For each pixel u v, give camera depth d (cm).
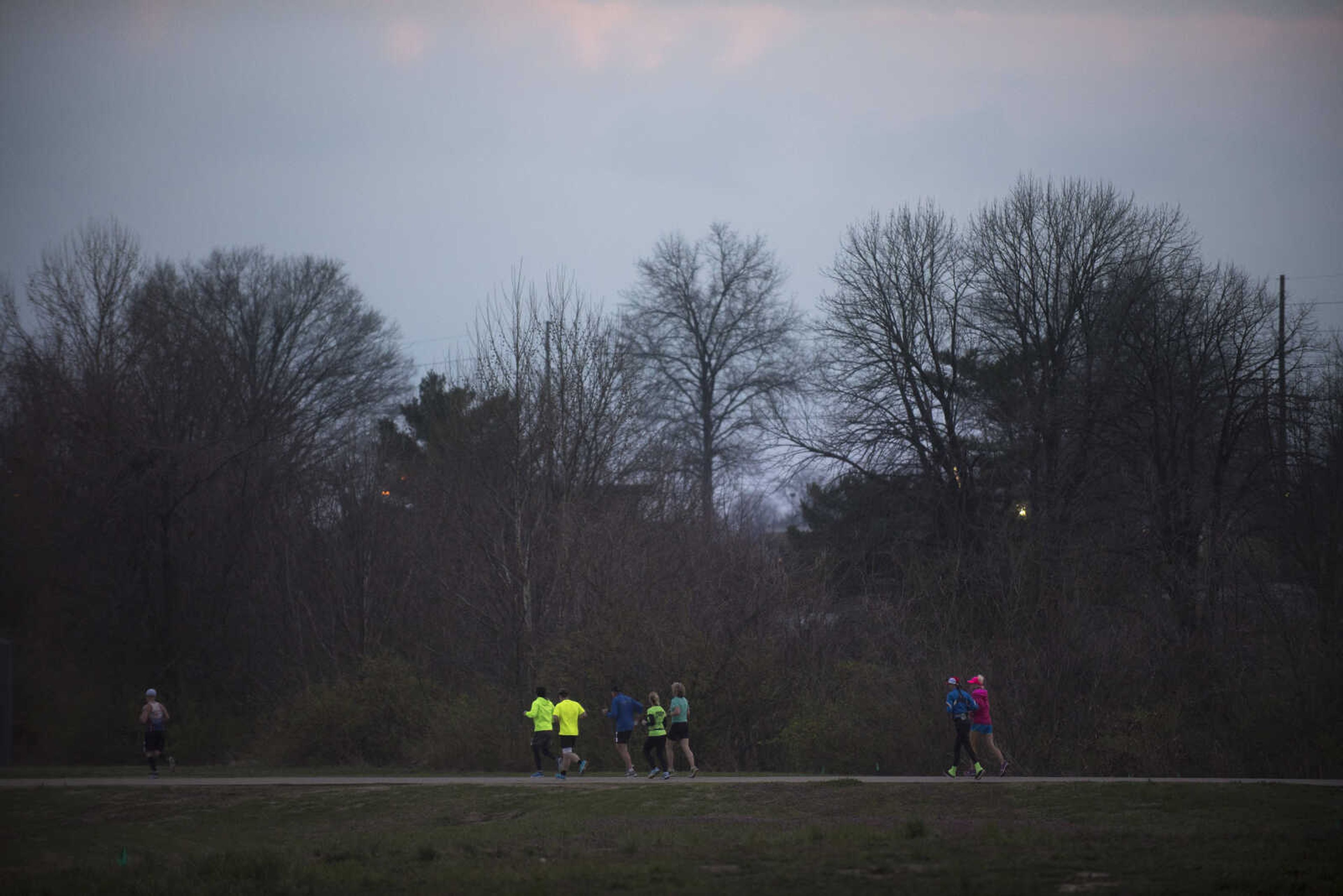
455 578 13725
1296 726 10769
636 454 14375
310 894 4875
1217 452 14700
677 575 12344
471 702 11519
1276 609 12319
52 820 7550
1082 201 16038
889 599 13200
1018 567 12475
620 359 14388
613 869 5050
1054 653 11262
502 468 13512
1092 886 4528
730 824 6488
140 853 6469
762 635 11669
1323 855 5034
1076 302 15675
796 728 10538
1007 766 9025
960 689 8775
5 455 15938
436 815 7400
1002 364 16225
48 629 15488
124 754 14812
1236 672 11650
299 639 16075
